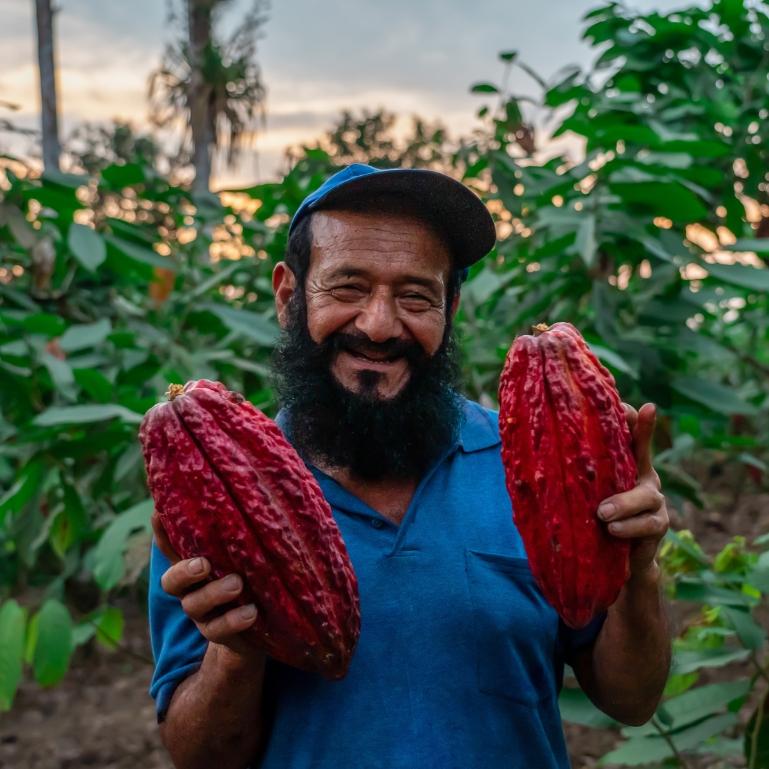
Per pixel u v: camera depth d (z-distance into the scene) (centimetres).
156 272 371
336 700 146
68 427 285
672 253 289
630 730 240
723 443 360
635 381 296
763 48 375
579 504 129
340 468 162
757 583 211
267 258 421
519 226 364
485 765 146
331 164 450
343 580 131
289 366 164
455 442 165
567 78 355
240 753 152
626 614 147
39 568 484
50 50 696
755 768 217
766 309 507
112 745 406
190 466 125
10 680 265
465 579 152
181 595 126
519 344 138
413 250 153
